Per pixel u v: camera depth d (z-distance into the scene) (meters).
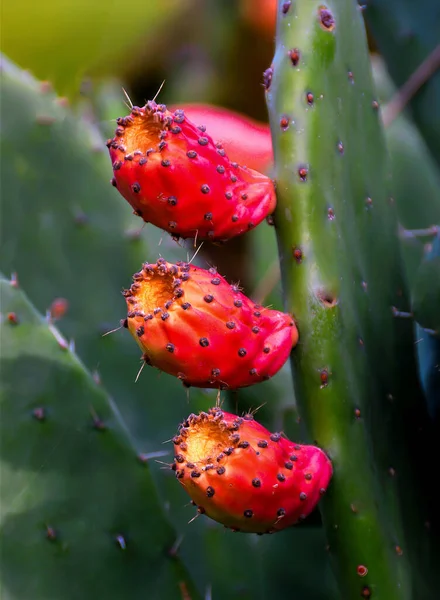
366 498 0.77
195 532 0.90
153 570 0.81
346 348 0.76
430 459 0.83
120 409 0.91
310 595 0.90
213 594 0.89
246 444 0.72
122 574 0.80
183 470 0.72
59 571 0.79
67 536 0.80
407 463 0.81
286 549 0.91
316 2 0.77
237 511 0.72
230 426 0.72
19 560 0.79
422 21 0.90
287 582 0.90
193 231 0.74
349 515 0.76
